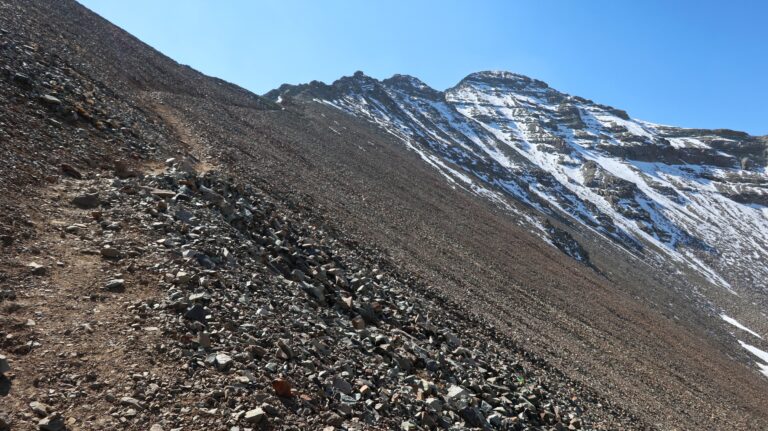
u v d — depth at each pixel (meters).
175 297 9.26
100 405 6.13
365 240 28.72
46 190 11.72
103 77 28.36
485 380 14.90
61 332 7.22
